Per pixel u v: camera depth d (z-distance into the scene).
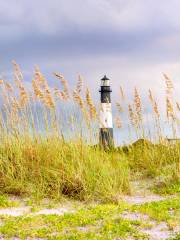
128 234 9.24
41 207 12.05
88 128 14.89
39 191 12.85
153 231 9.59
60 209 11.97
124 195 13.75
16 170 13.36
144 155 17.09
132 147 17.84
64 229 9.79
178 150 16.47
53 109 14.45
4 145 13.79
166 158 16.73
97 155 14.52
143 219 10.48
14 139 13.87
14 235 9.35
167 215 10.64
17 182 12.91
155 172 15.77
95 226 9.96
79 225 10.05
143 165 16.67
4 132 13.82
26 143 14.02
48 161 13.76
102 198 12.80
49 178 13.18
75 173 13.21
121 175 14.21
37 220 10.44
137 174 16.14
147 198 13.54
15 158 13.44
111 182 13.48
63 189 13.18
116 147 18.34
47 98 14.32
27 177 13.35
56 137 14.37
